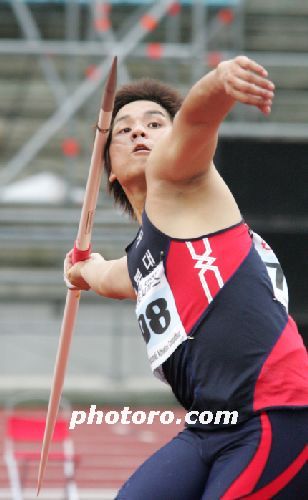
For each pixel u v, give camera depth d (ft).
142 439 110.32
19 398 118.01
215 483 28.99
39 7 137.90
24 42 126.93
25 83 138.21
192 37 134.41
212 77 26.99
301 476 28.94
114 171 33.45
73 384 122.72
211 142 28.63
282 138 58.75
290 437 28.71
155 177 30.25
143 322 30.71
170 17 132.16
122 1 127.34
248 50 134.82
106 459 102.27
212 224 29.78
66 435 82.74
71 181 126.82
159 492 29.58
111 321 132.57
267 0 135.13
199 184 29.86
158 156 29.89
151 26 124.16
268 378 28.86
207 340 29.30
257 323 29.19
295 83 132.05
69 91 125.70
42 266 133.59
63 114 125.39
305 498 29.30
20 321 131.44
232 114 121.49
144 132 32.71
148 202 30.42
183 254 29.66
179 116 28.37
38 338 133.80
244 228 30.32
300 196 58.70
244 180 58.70
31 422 82.79
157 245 30.04
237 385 28.94
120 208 36.94
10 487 89.40
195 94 27.45
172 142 28.94
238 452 28.94
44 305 133.69
